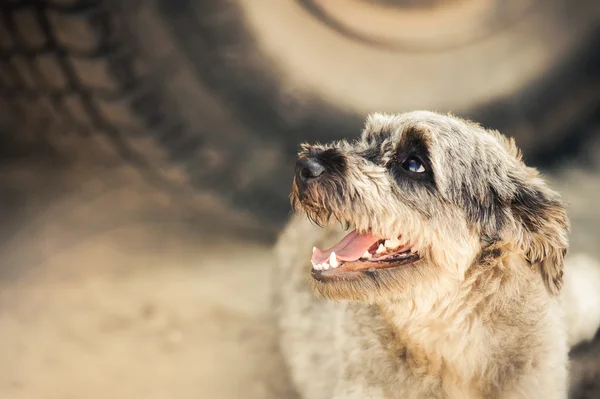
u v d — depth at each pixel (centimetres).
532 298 79
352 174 81
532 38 112
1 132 131
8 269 113
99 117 112
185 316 107
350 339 83
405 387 80
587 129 123
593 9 112
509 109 117
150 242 118
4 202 123
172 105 111
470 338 79
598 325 100
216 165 117
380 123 87
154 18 104
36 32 102
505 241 79
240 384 99
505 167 82
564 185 123
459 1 108
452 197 80
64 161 130
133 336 104
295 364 98
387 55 110
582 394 94
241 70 109
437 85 113
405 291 80
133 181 127
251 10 105
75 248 116
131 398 97
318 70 110
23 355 101
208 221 122
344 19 107
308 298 96
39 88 111
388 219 81
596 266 108
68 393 97
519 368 78
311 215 84
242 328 106
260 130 115
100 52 104
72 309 107
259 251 118
